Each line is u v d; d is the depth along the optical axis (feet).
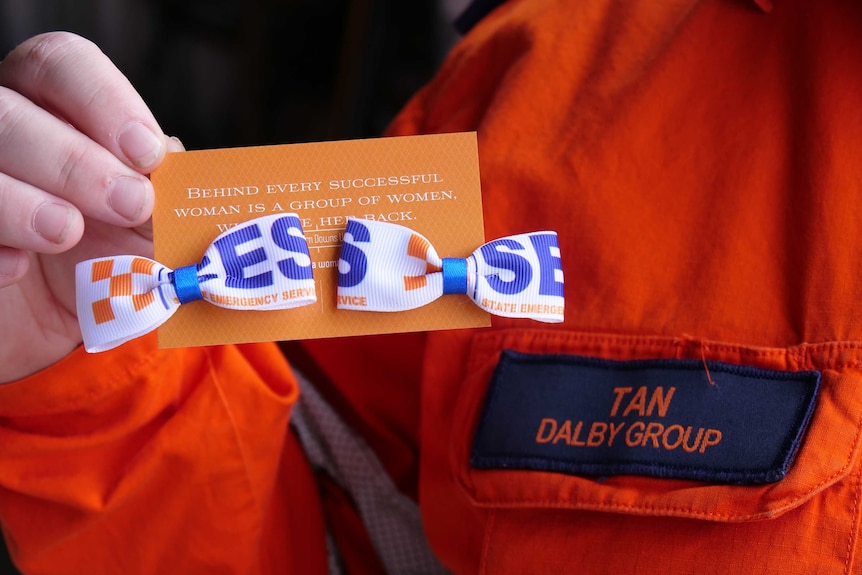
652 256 2.17
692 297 2.09
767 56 2.23
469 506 2.28
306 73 5.83
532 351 2.23
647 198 2.23
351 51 5.10
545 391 2.12
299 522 2.70
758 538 1.79
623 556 1.91
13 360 1.91
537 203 2.35
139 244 1.94
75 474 2.09
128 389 2.01
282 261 1.58
